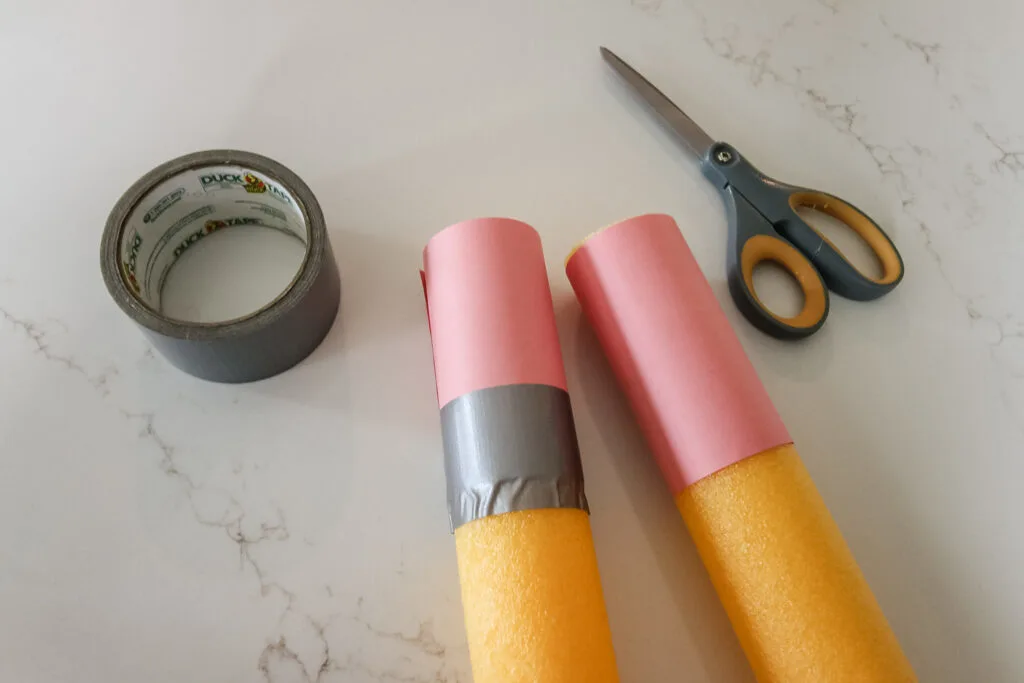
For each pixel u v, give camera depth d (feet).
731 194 1.80
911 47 2.11
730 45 2.09
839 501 1.57
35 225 1.73
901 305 1.78
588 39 2.07
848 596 1.22
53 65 1.90
